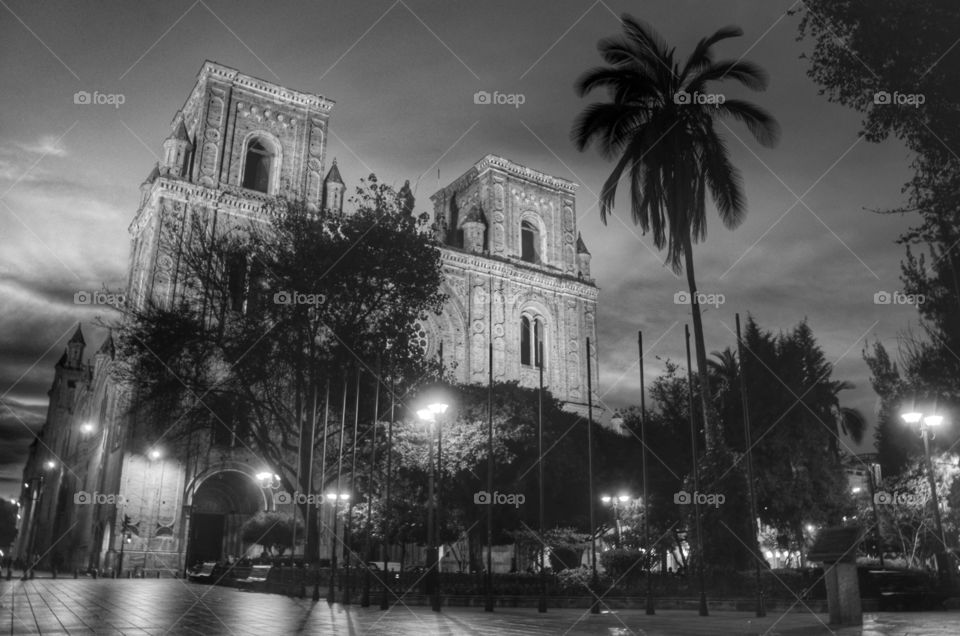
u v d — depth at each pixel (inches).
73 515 2596.0
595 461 1627.7
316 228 1470.2
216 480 2064.5
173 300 1815.9
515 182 2763.3
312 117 2396.7
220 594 1037.8
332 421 1505.9
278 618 638.5
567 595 891.4
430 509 885.8
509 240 2669.8
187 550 1819.6
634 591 885.2
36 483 2578.7
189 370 1470.2
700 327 1082.1
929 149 684.7
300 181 2308.1
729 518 928.3
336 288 1414.9
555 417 1692.9
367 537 883.4
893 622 604.7
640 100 1233.4
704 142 1189.7
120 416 1834.4
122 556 1747.0
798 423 1283.2
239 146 2253.9
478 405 1489.9
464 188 2849.4
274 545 1800.0
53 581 1493.6
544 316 2635.3
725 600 819.4
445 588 914.1
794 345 1350.9
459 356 2402.8
